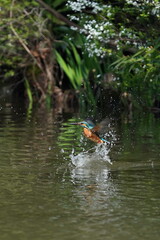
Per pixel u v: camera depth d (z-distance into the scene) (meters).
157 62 14.71
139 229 6.20
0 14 21.23
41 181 8.41
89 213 6.77
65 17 21.64
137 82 17.20
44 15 21.89
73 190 7.86
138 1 15.80
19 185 8.14
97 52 16.41
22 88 24.14
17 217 6.59
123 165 9.67
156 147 11.48
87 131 8.92
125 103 18.97
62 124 15.09
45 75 22.38
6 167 9.36
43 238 5.86
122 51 17.11
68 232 6.07
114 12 15.93
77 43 20.20
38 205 7.11
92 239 5.85
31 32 21.38
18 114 17.58
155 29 15.89
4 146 11.39
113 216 6.67
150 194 7.66
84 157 10.31
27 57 22.58
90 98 20.17
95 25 15.96
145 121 16.17
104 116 17.16
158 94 18.25
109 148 11.32
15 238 5.86
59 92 21.81
